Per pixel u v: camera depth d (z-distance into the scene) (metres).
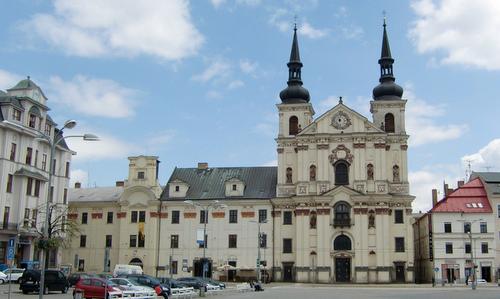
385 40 112.44
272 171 112.62
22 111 85.56
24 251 85.69
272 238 104.88
